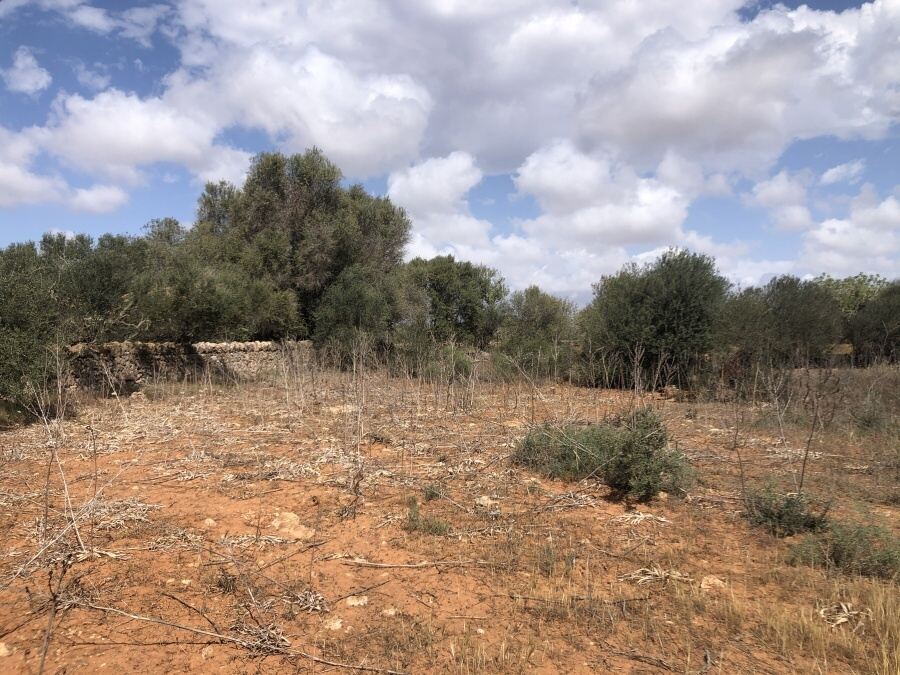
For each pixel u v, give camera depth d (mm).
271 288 21250
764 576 4203
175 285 15406
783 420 9648
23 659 3137
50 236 16359
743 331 14562
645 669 3141
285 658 3213
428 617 3658
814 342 15211
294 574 4203
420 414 10727
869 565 4238
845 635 3373
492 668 3109
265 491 6062
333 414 10586
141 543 4691
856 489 6191
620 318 15703
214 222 27672
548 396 13609
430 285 25734
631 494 6020
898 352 18594
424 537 4910
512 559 4473
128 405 11547
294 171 24484
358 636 3432
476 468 6988
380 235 26828
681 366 14992
